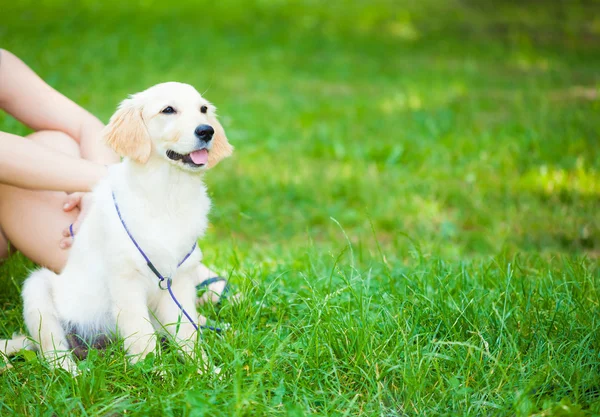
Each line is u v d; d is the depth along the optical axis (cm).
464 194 641
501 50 1419
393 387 314
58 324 354
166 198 339
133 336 337
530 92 1008
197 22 1631
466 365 327
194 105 350
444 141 789
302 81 1180
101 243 343
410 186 665
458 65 1289
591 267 456
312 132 854
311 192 660
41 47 1227
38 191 390
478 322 356
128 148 339
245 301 377
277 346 335
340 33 1619
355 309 377
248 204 623
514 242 546
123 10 1688
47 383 310
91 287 351
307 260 459
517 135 787
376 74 1238
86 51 1236
